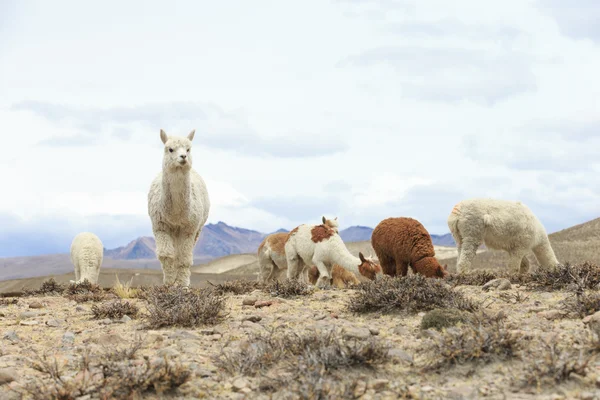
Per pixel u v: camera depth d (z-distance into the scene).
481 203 16.47
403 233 14.05
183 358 6.62
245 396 5.37
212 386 5.69
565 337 6.58
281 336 7.35
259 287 13.72
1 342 7.87
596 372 5.35
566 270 10.29
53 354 7.10
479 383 5.38
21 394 5.40
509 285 10.80
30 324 9.26
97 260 20.48
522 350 5.98
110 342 7.61
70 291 14.24
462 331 6.67
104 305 10.12
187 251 14.09
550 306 8.55
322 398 5.06
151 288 13.00
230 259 109.25
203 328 8.40
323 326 7.97
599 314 6.81
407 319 8.38
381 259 14.98
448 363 5.84
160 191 13.82
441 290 9.03
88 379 5.71
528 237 16.31
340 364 5.84
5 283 44.59
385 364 6.00
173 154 13.16
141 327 8.66
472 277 12.48
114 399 5.32
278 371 5.97
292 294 11.52
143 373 5.59
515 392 5.09
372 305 8.95
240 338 7.56
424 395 5.13
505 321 7.62
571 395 4.91
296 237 17.19
